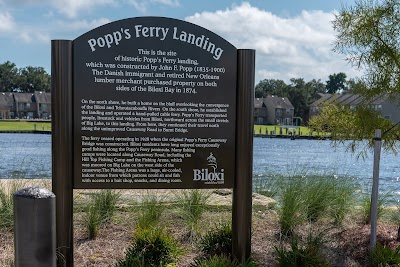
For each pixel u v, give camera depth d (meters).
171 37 3.99
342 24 5.21
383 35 5.01
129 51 3.94
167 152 4.06
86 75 3.89
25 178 6.47
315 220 5.79
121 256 4.32
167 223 5.27
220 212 5.93
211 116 4.11
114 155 3.98
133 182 4.03
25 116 113.81
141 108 3.99
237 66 4.12
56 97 3.84
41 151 24.30
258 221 5.67
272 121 116.81
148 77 3.98
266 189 7.08
